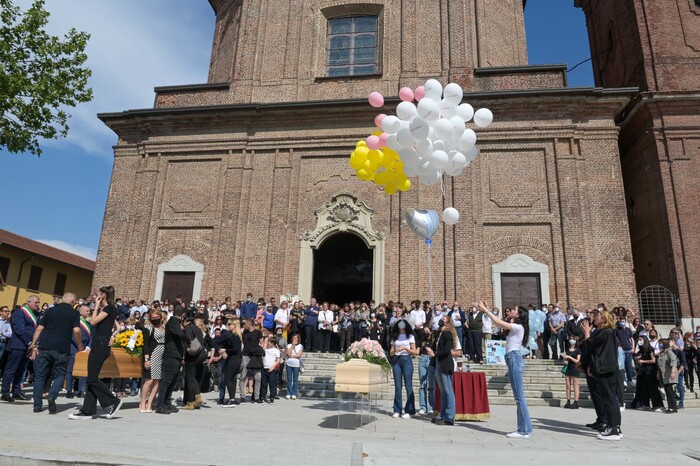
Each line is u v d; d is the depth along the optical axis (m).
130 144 21.58
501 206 18.70
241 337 11.52
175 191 20.70
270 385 11.46
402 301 18.03
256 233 19.56
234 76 22.20
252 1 23.23
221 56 24.55
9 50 13.44
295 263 19.11
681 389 11.96
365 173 9.95
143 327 9.43
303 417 8.86
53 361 7.86
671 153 18.78
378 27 22.56
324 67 22.67
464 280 17.92
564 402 11.90
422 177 9.20
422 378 9.83
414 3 21.92
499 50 22.11
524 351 7.43
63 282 33.69
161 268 19.81
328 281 24.59
